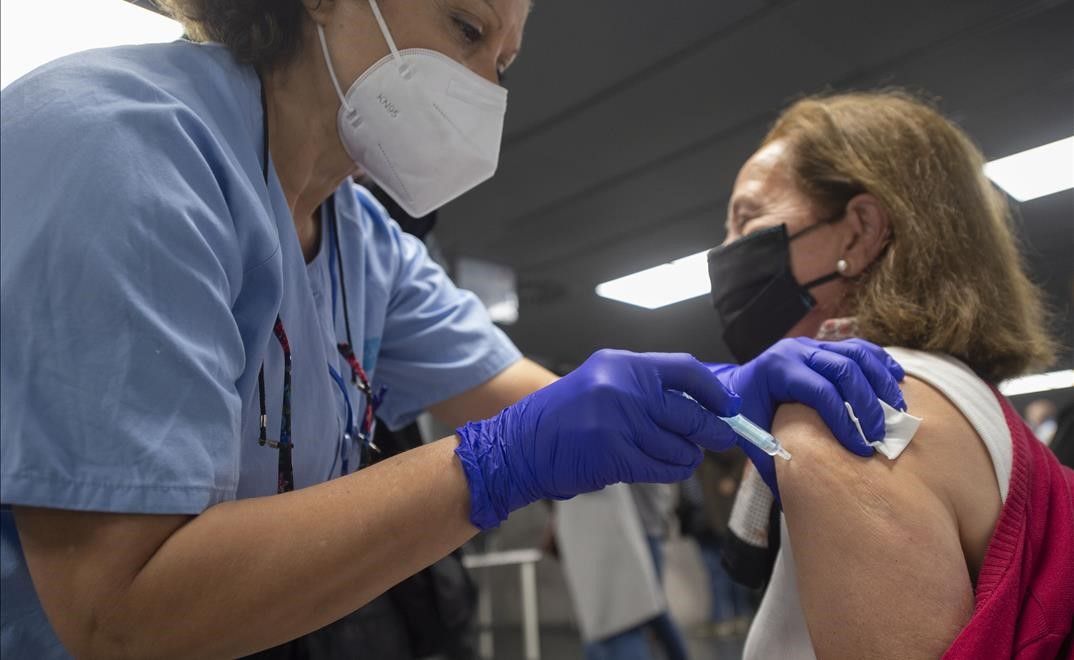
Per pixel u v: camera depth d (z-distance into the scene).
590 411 0.74
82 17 1.60
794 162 1.09
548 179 3.99
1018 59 2.91
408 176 0.98
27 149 0.67
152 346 0.62
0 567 0.70
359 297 1.13
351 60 0.90
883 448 0.77
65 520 0.60
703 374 0.79
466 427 0.77
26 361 0.60
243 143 0.83
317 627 0.67
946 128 1.07
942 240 0.98
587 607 3.04
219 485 0.66
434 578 1.46
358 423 1.09
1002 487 0.77
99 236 0.62
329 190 1.02
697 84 3.07
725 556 1.03
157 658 0.61
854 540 0.73
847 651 0.71
